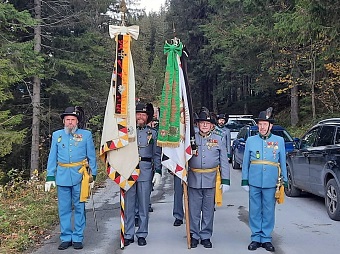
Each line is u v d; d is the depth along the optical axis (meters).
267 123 6.32
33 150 18.89
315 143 9.10
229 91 38.03
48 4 19.12
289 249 6.13
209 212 6.36
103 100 22.62
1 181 17.08
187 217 6.25
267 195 6.21
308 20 11.27
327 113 21.09
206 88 41.75
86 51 20.91
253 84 29.78
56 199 9.81
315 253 5.94
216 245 6.38
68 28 20.05
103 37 23.11
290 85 21.36
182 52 6.43
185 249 6.19
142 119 6.73
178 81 6.33
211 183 6.31
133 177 6.34
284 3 15.77
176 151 6.24
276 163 6.25
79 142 6.36
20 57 15.94
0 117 15.98
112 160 6.36
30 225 7.41
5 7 15.33
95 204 9.85
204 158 6.31
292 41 14.65
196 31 36.34
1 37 16.45
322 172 8.32
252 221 6.27
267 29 17.66
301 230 7.19
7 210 8.36
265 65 22.78
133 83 6.44
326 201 8.16
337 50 12.10
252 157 6.30
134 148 6.38
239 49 23.11
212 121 6.43
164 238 6.82
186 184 6.29
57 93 20.28
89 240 6.75
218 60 29.97
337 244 6.36
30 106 19.41
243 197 10.25
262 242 6.21
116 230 7.38
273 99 32.62
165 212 8.84
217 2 26.84
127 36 6.42
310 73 21.33
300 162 9.58
